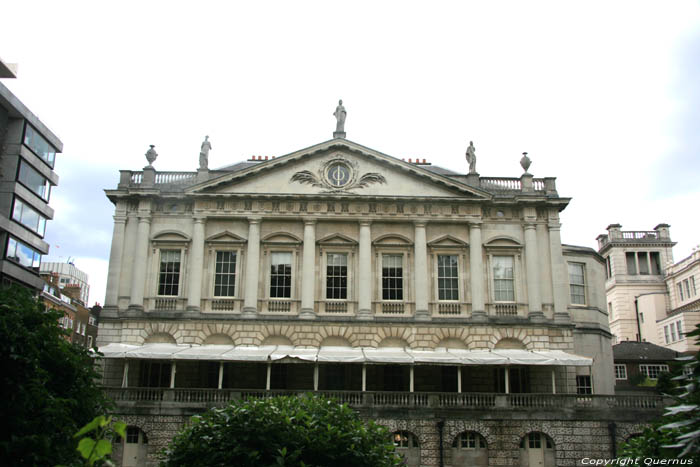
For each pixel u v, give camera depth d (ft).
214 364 140.15
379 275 145.48
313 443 54.03
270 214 146.00
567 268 157.17
